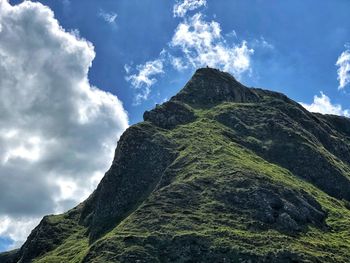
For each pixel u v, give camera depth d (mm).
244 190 143125
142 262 118438
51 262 155250
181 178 154000
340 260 123688
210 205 139125
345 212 156125
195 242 122562
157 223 131875
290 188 150125
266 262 116688
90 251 127438
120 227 135000
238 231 127875
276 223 134250
